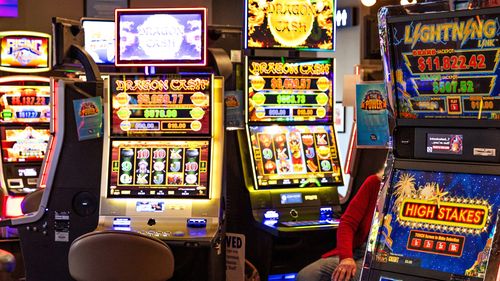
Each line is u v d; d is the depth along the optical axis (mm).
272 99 5984
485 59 3057
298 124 6062
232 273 5891
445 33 3141
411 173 3311
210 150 5207
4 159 8594
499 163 3109
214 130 5227
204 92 5211
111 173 5266
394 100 3320
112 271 4172
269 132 5980
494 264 2994
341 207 6332
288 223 5672
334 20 6070
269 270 5840
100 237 4141
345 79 6227
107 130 5297
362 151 6320
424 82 3230
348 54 11383
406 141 3338
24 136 8672
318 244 6031
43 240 5426
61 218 5383
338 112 11641
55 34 5680
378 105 5746
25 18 9578
